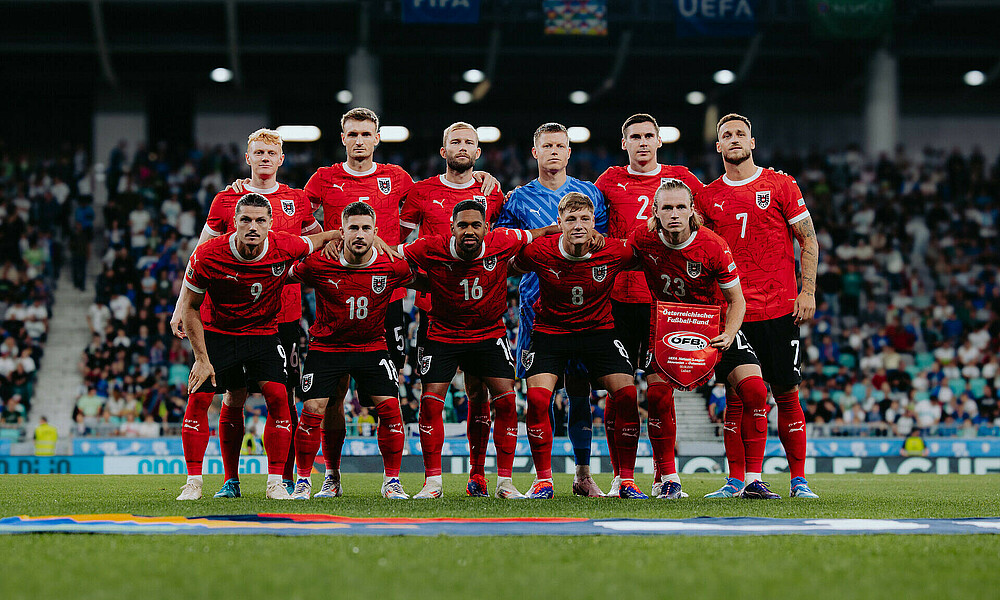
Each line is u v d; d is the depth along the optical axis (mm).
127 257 32750
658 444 10844
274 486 10641
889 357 29547
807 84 41594
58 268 34094
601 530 6906
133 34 34438
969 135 43844
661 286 10359
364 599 4480
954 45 36281
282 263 10234
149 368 28203
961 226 37688
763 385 10711
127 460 21453
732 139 11039
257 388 11266
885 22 32594
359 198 11734
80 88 41781
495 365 10461
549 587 4785
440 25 34344
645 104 45344
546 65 38688
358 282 10227
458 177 11773
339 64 38781
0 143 39344
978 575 5203
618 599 4523
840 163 40062
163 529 6875
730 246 11086
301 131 44688
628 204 11430
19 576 5055
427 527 7004
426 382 10555
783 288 11125
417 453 21672
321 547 6000
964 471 22891
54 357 31562
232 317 10383
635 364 11234
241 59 38250
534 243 10195
